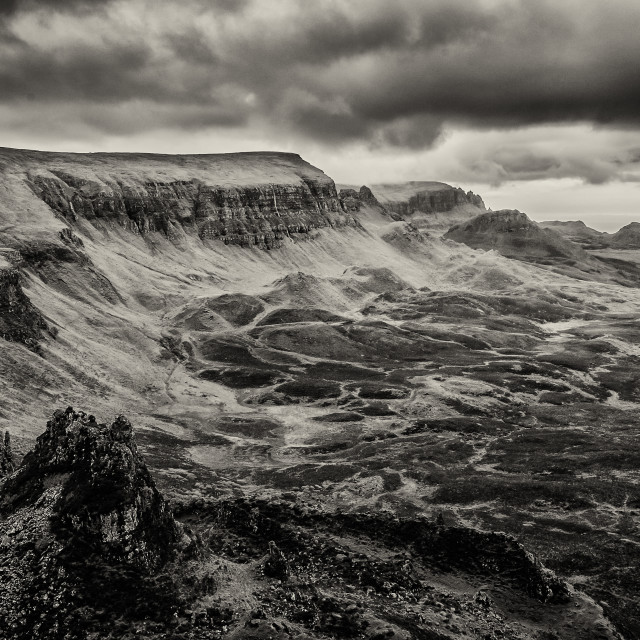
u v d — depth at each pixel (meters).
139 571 41.56
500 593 51.72
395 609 45.28
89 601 38.78
